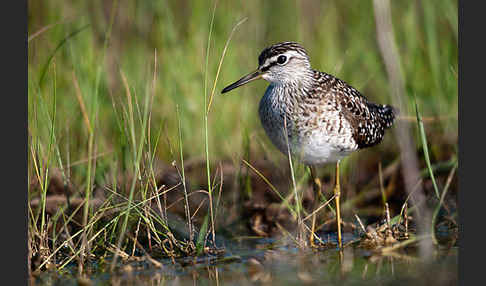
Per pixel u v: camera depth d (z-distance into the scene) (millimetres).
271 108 12219
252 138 14891
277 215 13250
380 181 13672
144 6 17047
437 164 13773
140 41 16859
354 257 10992
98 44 16797
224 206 13273
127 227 11359
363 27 17328
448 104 15180
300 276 10062
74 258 10797
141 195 11289
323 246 11742
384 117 13219
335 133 11789
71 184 12234
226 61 16422
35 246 10719
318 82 12016
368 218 13266
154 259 10914
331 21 18109
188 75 15938
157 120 15086
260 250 11531
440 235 11852
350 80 16406
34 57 14617
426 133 14859
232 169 14586
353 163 14641
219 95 15914
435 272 10055
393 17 17562
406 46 16719
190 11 17641
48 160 10727
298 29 17766
